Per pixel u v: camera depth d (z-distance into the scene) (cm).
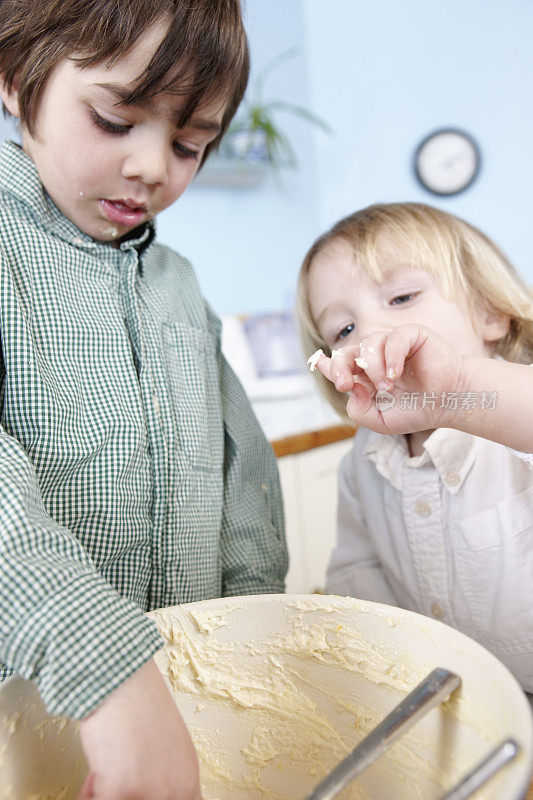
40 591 38
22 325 57
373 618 47
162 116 60
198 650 51
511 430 51
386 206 84
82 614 38
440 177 233
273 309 221
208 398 78
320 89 226
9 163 64
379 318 73
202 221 204
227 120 78
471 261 78
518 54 227
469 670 40
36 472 57
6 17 61
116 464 61
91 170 61
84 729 36
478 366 51
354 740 50
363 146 232
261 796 52
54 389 58
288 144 209
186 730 38
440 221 79
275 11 212
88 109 58
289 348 197
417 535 75
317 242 85
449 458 71
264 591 76
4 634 38
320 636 50
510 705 35
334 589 87
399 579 80
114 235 69
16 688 42
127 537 62
